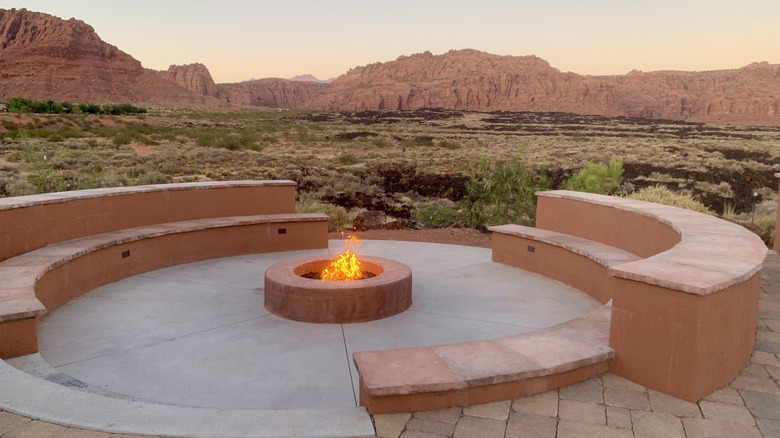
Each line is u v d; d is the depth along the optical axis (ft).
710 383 11.53
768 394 11.61
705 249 14.89
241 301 21.31
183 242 27.63
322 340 17.07
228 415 10.05
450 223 46.29
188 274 25.58
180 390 13.20
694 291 10.69
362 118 357.82
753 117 619.26
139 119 217.56
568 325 14.33
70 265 21.09
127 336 17.12
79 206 23.91
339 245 33.45
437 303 21.50
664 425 10.19
